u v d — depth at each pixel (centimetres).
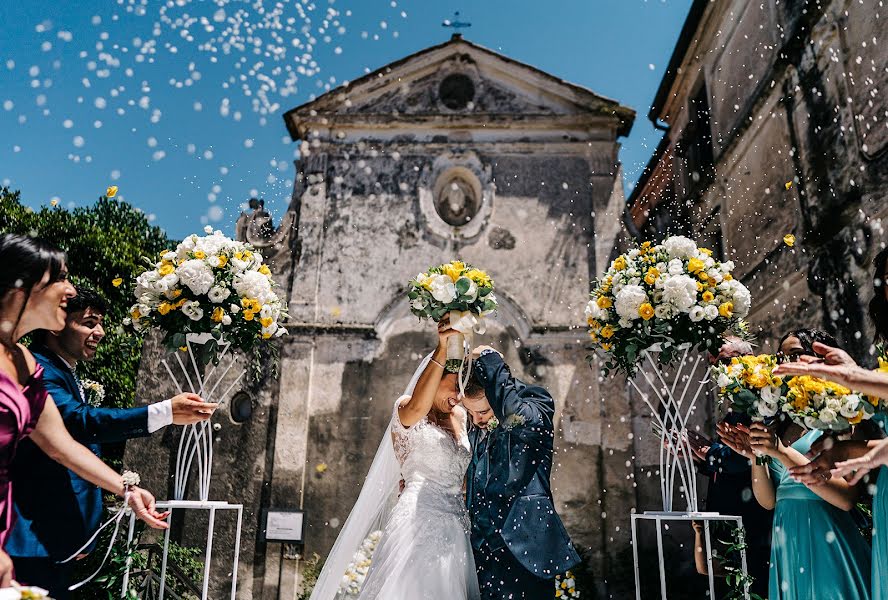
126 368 1123
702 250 388
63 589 262
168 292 371
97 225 1459
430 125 988
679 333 364
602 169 967
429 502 279
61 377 290
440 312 285
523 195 959
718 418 659
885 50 549
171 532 824
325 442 863
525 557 254
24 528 246
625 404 857
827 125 645
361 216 957
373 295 924
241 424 867
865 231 573
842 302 607
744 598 308
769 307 770
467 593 267
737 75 880
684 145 1077
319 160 983
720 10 932
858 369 221
